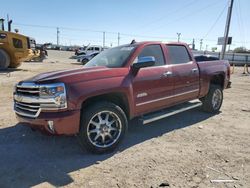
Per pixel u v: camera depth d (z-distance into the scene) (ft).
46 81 13.07
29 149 14.84
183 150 14.85
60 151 14.60
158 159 13.64
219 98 23.39
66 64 88.12
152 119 16.72
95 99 14.52
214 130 18.54
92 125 14.07
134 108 15.62
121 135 14.84
